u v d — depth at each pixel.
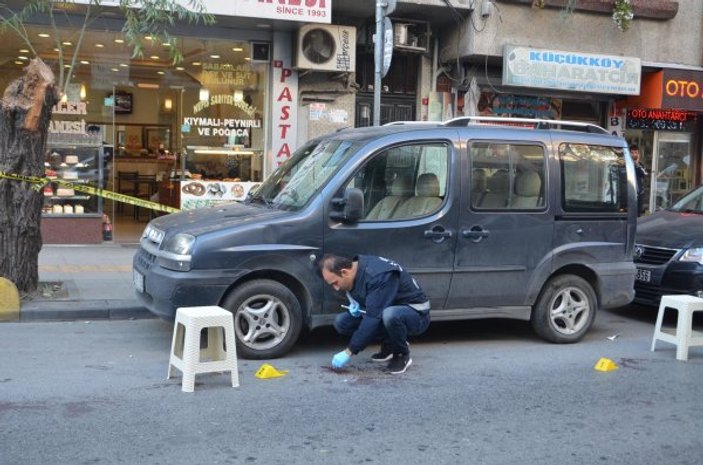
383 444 4.87
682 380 6.53
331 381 6.18
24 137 8.11
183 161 13.12
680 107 14.72
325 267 6.23
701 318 9.38
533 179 7.41
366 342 6.23
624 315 9.48
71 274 9.97
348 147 7.10
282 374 6.31
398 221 6.91
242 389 5.89
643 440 5.09
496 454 4.76
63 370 6.27
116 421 5.12
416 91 14.01
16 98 8.01
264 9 11.53
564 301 7.66
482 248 7.20
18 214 8.27
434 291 7.07
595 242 7.68
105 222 12.83
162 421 5.14
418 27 13.51
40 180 8.30
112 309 8.22
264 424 5.15
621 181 7.82
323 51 12.48
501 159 7.29
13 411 5.25
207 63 12.93
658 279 8.60
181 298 6.39
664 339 7.43
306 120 13.08
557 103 14.96
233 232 6.48
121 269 10.48
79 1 10.25
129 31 8.63
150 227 7.29
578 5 13.62
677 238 8.72
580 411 5.64
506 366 6.83
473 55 13.25
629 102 15.14
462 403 5.74
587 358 7.20
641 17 14.39
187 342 5.75
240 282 6.59
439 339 7.83
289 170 7.65
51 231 12.36
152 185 13.94
